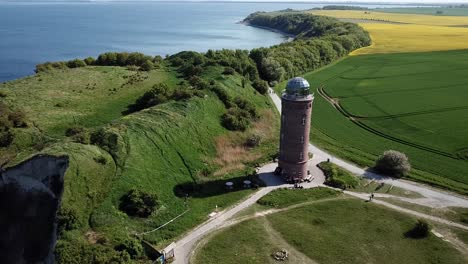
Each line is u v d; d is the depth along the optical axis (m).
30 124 64.81
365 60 161.25
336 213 53.41
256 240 47.28
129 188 51.72
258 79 109.88
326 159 70.44
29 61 175.12
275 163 68.12
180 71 107.19
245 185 59.94
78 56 193.75
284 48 143.75
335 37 178.62
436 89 114.06
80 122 69.56
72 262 40.06
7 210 50.56
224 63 109.50
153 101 77.12
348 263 44.00
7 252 48.12
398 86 118.69
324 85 123.00
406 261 44.62
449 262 44.50
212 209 53.47
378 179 63.66
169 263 43.00
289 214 52.88
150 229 47.91
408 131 84.44
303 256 44.81
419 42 195.62
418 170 67.00
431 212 54.34
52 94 79.75
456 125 86.50
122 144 57.88
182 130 68.06
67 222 44.06
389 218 52.59
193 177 60.12
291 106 58.44
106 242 43.19
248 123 79.75
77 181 48.28
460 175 65.25
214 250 45.31
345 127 88.00
